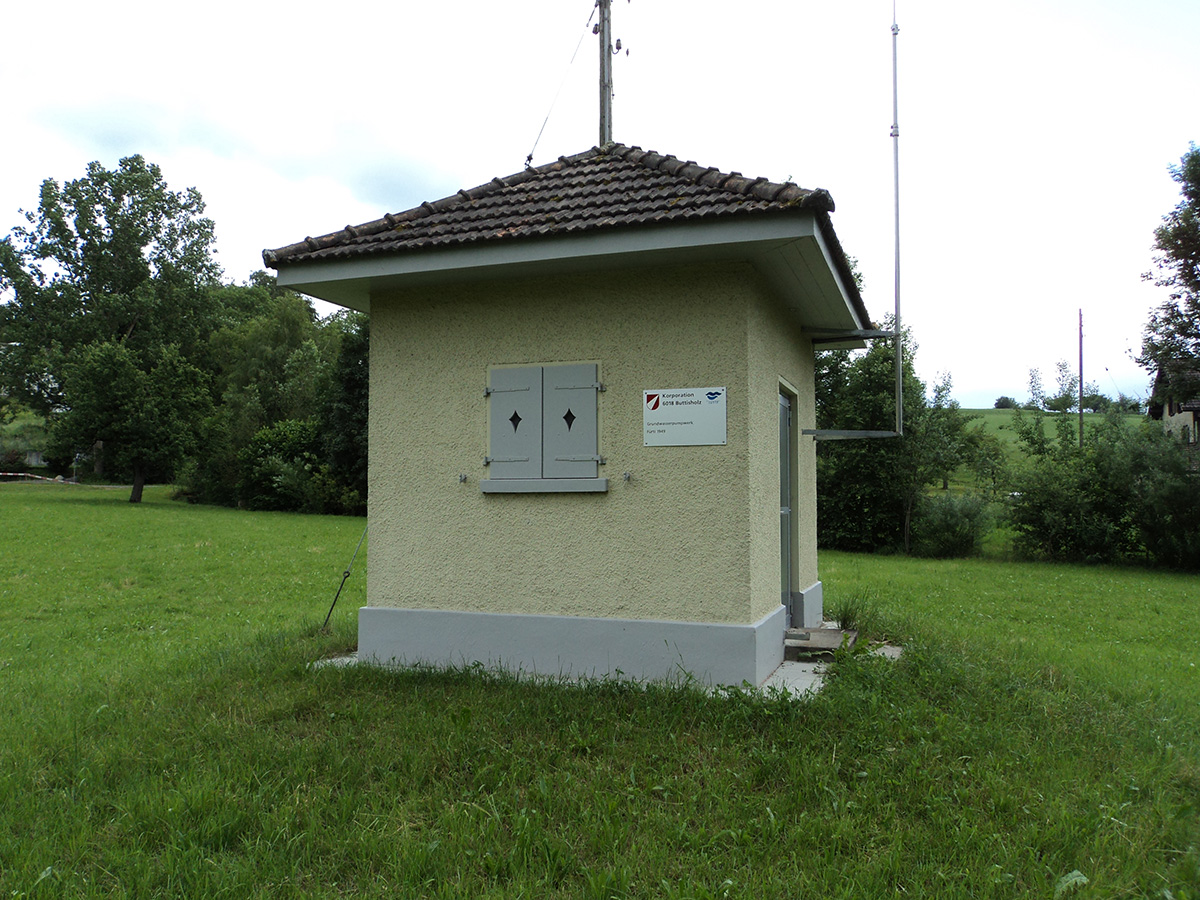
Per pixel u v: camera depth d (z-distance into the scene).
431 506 6.85
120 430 37.94
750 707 5.26
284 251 6.69
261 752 4.76
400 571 6.91
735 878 3.45
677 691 5.66
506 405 6.69
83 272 51.81
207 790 4.21
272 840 3.78
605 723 5.15
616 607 6.34
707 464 6.18
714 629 6.05
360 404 37.38
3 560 18.58
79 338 50.34
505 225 6.25
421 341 6.94
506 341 6.71
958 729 5.04
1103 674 7.69
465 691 5.89
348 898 3.35
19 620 12.05
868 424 25.38
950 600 14.34
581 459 6.46
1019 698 5.86
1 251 49.75
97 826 4.04
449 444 6.83
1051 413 28.11
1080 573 20.34
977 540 24.75
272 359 50.94
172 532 25.88
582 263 6.19
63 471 62.34
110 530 25.58
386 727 5.20
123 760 4.80
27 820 4.09
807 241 5.61
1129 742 5.21
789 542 8.24
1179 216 24.89
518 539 6.61
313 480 37.91
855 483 25.59
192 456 39.94
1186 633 11.61
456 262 6.26
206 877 3.45
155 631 11.00
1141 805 4.27
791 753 4.62
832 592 14.47
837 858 3.61
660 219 5.65
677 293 6.29
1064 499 23.06
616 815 3.96
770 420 6.92
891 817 3.97
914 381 25.72
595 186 6.71
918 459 24.78
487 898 3.28
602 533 6.40
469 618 6.65
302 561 19.91
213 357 55.34
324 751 4.76
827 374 27.11
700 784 4.36
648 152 7.12
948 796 4.15
